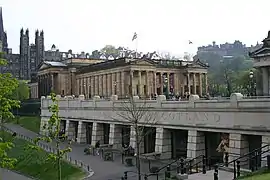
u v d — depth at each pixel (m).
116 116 59.62
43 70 145.38
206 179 28.02
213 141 42.84
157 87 118.88
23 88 145.62
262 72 62.12
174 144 48.62
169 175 32.81
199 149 42.78
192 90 122.75
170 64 122.12
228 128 38.50
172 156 48.84
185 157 47.03
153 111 49.97
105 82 120.25
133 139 53.97
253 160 30.98
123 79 111.00
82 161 52.00
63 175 47.09
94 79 127.31
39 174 51.34
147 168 43.97
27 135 88.06
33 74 186.88
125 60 111.25
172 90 119.94
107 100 62.75
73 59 147.00
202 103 41.84
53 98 35.09
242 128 36.78
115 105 59.88
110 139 61.34
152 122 49.97
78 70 138.00
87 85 131.50
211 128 40.69
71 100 77.44
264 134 34.53
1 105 25.25
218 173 30.05
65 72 141.00
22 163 57.94
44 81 145.25
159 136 48.84
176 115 46.00
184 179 29.53
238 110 37.28
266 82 61.00
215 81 155.25
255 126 35.47
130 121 47.72
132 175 40.59
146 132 49.53
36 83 169.50
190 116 43.72
